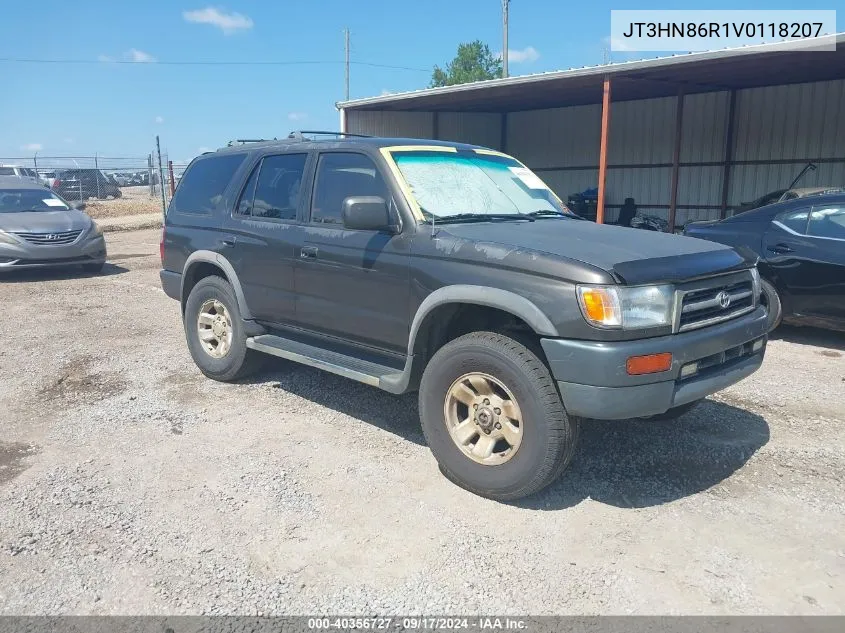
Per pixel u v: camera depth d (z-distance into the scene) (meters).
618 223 19.03
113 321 8.50
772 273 7.20
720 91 16.97
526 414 3.59
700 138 17.59
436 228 4.15
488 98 17.28
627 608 2.92
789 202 7.27
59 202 13.23
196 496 3.87
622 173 19.38
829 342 7.34
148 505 3.77
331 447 4.57
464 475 3.89
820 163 15.50
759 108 16.38
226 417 5.10
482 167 4.99
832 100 15.12
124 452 4.47
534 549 3.36
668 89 16.39
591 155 20.06
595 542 3.42
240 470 4.21
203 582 3.09
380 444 4.62
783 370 6.28
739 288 4.02
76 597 2.99
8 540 3.41
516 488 3.68
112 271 12.97
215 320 5.85
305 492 3.93
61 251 11.76
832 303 6.82
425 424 4.06
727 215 17.28
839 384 5.85
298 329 5.12
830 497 3.86
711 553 3.32
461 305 4.04
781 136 16.08
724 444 4.59
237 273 5.50
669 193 18.44
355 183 4.64
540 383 3.53
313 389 5.75
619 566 3.22
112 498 3.85
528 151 21.75
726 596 2.99
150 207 28.17
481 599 2.98
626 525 3.58
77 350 7.03
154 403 5.40
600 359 3.35
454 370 3.87
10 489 3.95
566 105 20.03
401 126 20.03
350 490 3.95
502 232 4.08
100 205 28.77
